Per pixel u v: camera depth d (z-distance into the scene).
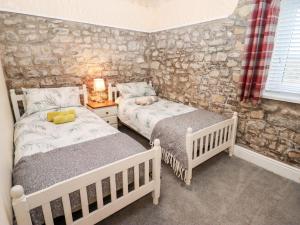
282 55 2.13
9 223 0.98
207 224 1.50
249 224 1.51
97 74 3.21
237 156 2.54
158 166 1.55
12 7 2.33
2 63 2.38
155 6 3.43
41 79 2.71
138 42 3.58
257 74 2.13
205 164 2.35
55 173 1.22
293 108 1.97
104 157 1.42
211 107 2.81
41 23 2.55
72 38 2.84
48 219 1.06
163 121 2.26
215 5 2.50
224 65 2.53
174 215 1.58
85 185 1.15
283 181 2.04
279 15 2.05
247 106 2.36
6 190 1.10
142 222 1.51
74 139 1.75
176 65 3.27
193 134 1.82
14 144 1.84
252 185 1.97
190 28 2.90
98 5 2.96
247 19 2.20
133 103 3.07
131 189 1.61
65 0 2.66
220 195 1.82
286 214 1.61
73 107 2.70
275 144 2.17
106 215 1.33
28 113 2.37
